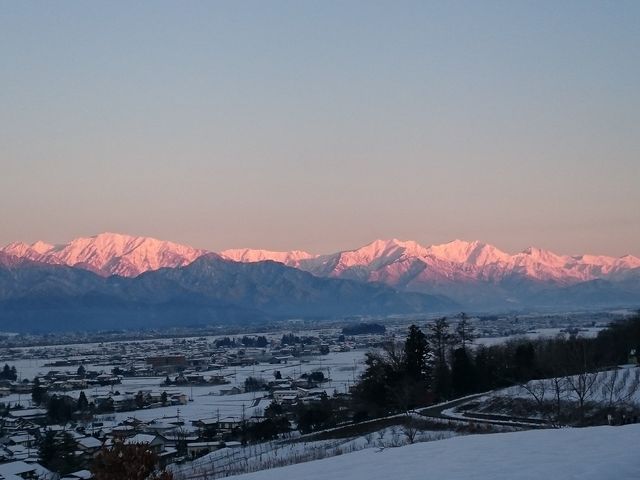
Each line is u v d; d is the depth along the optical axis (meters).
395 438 50.91
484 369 87.94
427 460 24.70
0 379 180.38
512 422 55.09
